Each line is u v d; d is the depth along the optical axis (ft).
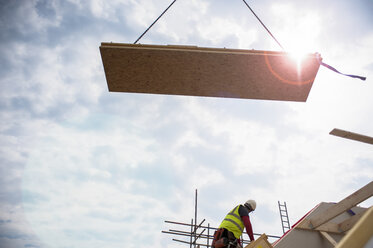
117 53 14.82
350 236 4.44
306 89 16.65
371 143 17.70
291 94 17.01
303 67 15.06
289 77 15.71
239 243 13.92
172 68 15.58
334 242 20.07
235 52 14.57
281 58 14.62
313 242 21.18
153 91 17.39
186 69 15.53
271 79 15.87
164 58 14.97
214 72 15.58
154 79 16.37
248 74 15.64
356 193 19.01
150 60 15.08
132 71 15.81
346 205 19.33
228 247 13.16
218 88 16.72
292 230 21.49
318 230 21.44
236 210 14.20
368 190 18.28
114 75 16.24
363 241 4.42
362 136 17.26
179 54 14.62
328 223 21.76
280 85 16.31
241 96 17.48
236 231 13.65
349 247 4.36
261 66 15.03
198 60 14.87
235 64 15.02
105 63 15.47
